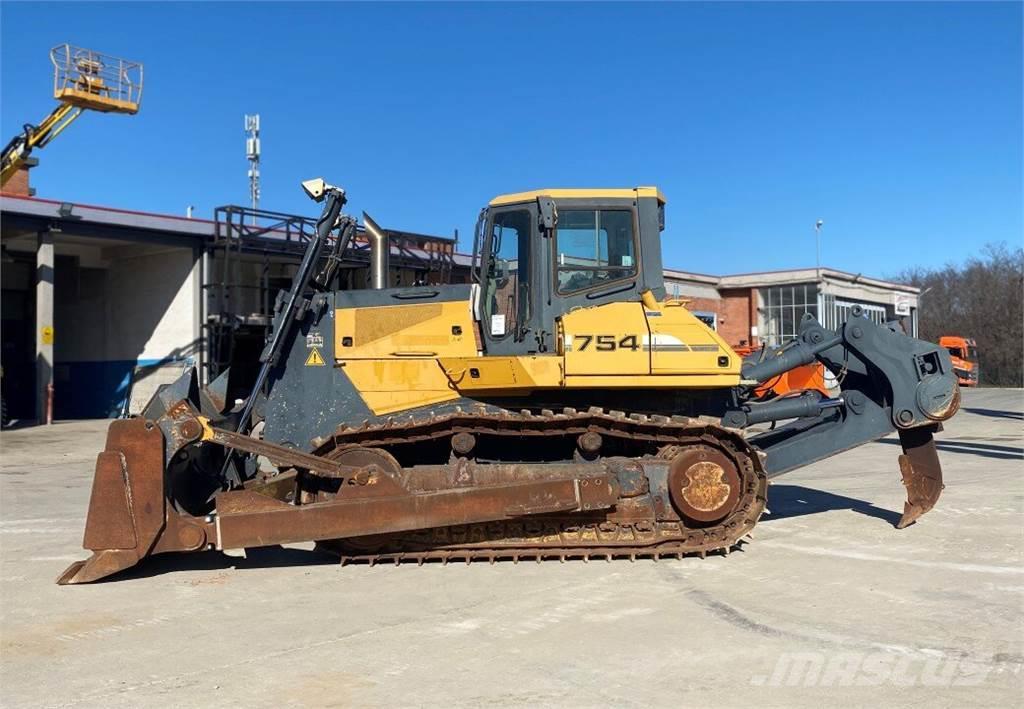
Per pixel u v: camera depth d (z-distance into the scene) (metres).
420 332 7.70
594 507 7.00
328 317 7.87
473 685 4.57
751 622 5.60
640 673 4.73
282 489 7.36
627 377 7.09
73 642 5.36
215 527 6.81
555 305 7.45
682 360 7.11
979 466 12.96
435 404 7.61
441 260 16.02
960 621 5.62
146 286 26.25
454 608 5.97
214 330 22.94
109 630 5.59
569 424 7.21
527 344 7.47
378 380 7.70
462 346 7.62
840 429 8.00
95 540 6.75
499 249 7.65
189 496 7.56
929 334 54.25
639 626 5.53
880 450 15.76
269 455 6.94
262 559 7.54
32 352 29.50
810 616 5.73
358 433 7.16
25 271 29.59
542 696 4.42
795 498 10.32
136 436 6.78
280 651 5.14
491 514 6.93
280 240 23.69
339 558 7.45
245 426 7.78
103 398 27.47
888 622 5.60
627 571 6.92
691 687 4.53
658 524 7.28
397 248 16.66
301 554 7.71
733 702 4.33
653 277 7.58
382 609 5.97
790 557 7.36
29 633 5.54
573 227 7.57
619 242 7.60
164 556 7.65
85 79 25.36
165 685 4.63
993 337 50.56
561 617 5.73
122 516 6.75
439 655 5.04
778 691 4.47
